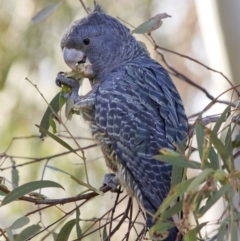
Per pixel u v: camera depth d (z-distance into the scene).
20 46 13.55
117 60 8.33
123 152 7.00
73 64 8.27
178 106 7.34
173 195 5.06
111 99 7.30
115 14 14.33
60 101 7.80
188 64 15.81
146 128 6.88
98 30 8.32
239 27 9.49
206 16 9.76
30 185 6.50
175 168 6.02
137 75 7.54
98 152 12.73
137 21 14.46
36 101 13.62
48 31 13.57
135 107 7.09
